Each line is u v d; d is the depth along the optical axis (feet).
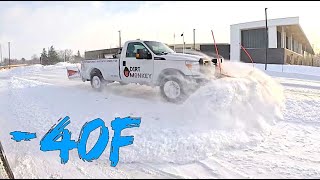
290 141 17.17
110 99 28.35
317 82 46.26
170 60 26.21
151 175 13.04
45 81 47.80
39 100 28.73
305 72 75.97
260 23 115.85
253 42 121.80
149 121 19.97
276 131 19.11
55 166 13.94
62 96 30.78
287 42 141.69
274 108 22.53
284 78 55.16
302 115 22.09
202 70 24.80
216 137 16.63
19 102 28.27
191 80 25.05
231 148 16.05
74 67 38.55
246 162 14.24
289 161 14.35
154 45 28.84
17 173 13.15
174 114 21.62
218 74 25.45
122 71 30.27
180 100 25.50
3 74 81.30
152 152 15.11
